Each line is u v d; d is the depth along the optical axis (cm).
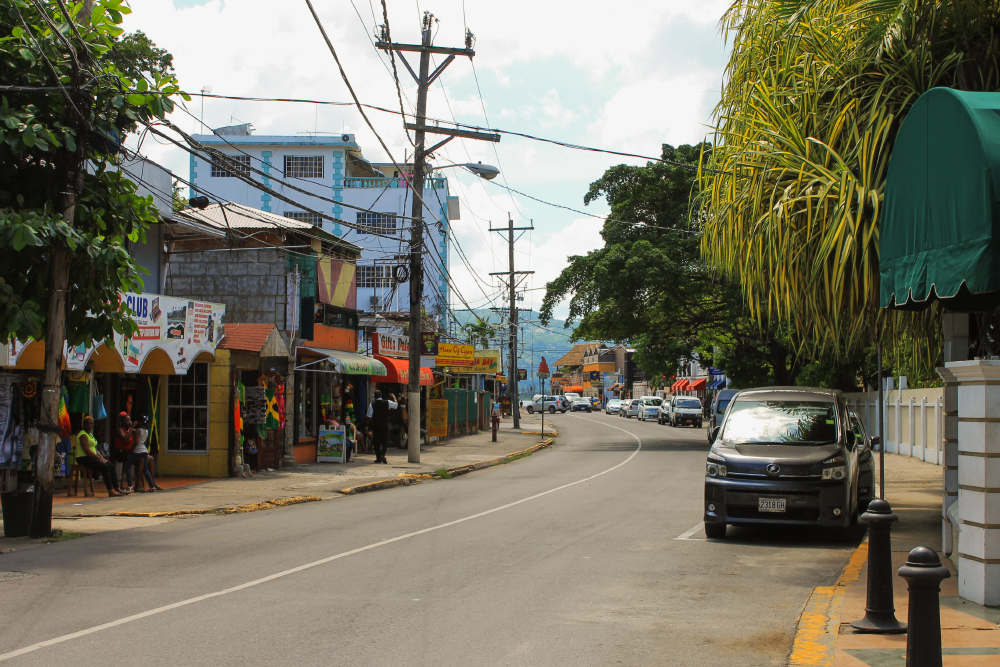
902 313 1117
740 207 1068
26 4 1068
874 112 927
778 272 1013
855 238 913
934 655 452
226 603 729
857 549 1009
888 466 2438
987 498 675
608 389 12762
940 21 910
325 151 5078
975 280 645
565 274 3634
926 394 2659
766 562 954
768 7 1083
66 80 1082
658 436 4228
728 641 624
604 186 3541
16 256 1117
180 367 1728
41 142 1026
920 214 729
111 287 1177
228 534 1155
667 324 3688
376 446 2406
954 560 852
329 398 2488
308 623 660
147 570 884
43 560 948
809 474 1071
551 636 630
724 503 1091
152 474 1788
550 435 4297
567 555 984
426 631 639
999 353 882
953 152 676
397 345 3222
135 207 1220
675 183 3359
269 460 2081
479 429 4594
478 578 845
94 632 630
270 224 2362
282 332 2281
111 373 1820
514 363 4919
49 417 1119
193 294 2323
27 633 626
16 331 1050
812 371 3512
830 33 1002
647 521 1291
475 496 1686
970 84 945
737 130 1103
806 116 1006
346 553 990
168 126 1288
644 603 745
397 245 5022
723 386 5841
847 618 659
